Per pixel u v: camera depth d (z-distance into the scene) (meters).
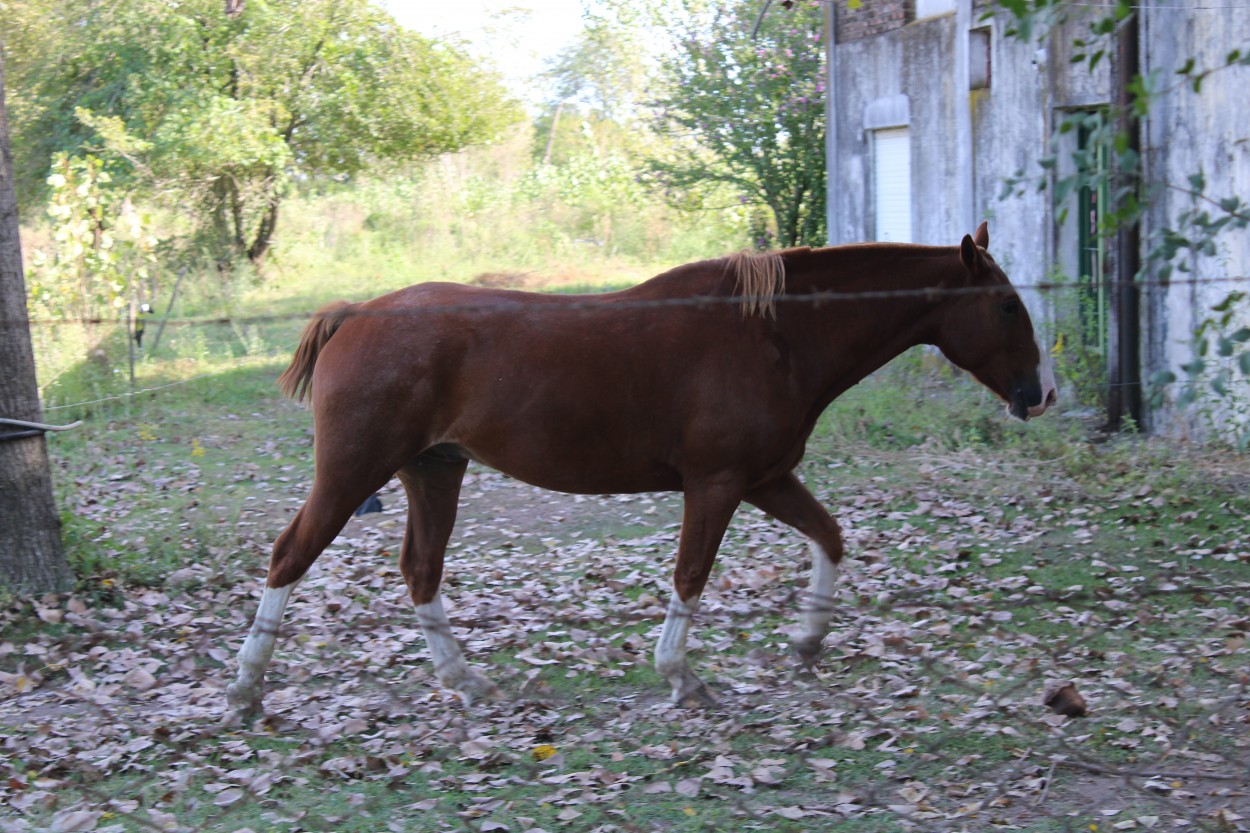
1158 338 9.15
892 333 5.12
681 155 19.80
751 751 4.52
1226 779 4.07
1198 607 5.93
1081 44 3.12
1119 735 4.55
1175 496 7.62
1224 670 5.13
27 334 6.05
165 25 17.50
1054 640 5.61
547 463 4.90
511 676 5.32
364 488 4.87
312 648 5.62
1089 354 9.86
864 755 4.47
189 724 4.79
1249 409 7.84
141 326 12.82
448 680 5.11
